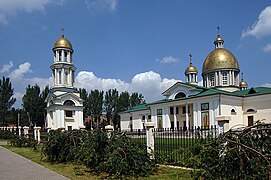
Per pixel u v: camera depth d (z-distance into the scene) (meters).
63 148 11.54
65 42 43.06
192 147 6.43
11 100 55.72
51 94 41.44
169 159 9.84
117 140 8.66
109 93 64.56
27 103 57.34
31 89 58.59
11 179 8.55
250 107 32.22
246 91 35.19
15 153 16.27
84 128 13.60
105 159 8.30
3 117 54.06
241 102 32.91
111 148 8.36
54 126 39.62
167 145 11.19
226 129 7.67
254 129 5.08
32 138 21.59
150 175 8.20
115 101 64.06
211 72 39.41
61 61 42.72
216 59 39.12
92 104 61.25
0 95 54.25
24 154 15.54
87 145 9.34
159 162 9.80
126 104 64.56
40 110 58.25
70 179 8.18
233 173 4.82
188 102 34.09
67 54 43.16
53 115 40.69
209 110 31.23
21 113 62.19
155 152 9.99
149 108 43.41
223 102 30.52
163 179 7.64
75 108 41.62
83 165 9.77
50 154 11.75
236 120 31.72
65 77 42.75
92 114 61.69
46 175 8.96
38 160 12.73
